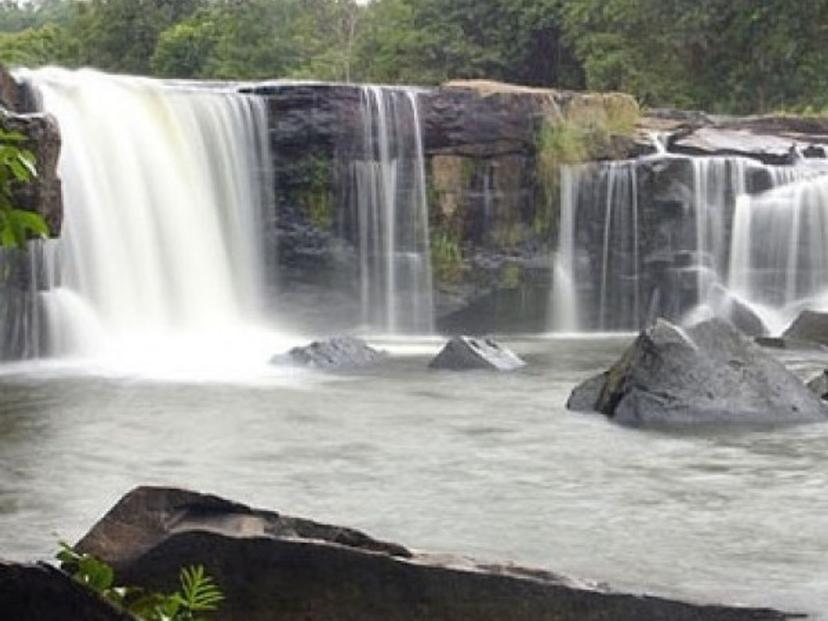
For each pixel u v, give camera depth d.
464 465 11.86
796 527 9.54
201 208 25.84
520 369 19.53
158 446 12.79
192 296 25.45
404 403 15.64
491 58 51.62
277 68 63.44
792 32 44.41
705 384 14.41
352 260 28.23
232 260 26.50
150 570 6.86
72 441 13.04
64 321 22.22
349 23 66.31
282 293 27.59
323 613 6.86
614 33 48.09
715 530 9.45
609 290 29.44
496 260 29.30
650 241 29.19
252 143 27.08
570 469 11.66
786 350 21.30
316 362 19.73
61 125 23.09
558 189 29.55
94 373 19.03
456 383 17.67
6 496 10.53
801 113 45.12
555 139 29.55
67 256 22.84
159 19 67.69
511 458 12.19
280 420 14.37
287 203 27.70
